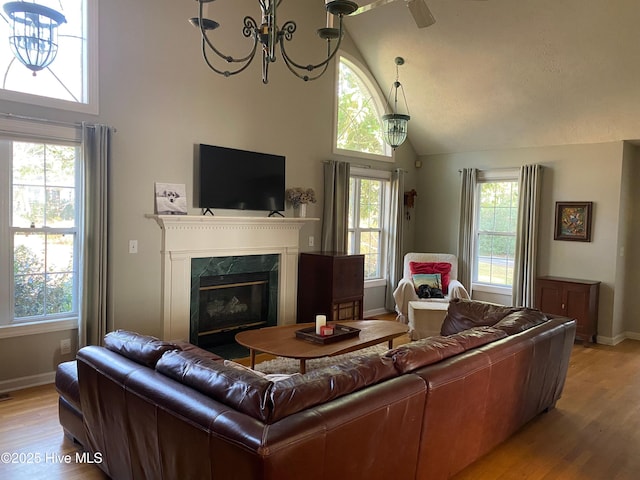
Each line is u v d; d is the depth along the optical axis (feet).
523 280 19.66
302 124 18.07
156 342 7.36
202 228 14.87
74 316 12.83
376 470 6.08
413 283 19.62
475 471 8.63
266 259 16.98
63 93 12.32
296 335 12.46
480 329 9.18
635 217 18.89
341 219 19.35
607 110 16.74
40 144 12.01
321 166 18.92
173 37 14.14
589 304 17.44
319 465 5.20
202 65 14.87
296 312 18.12
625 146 17.67
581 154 18.49
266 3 8.32
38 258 12.22
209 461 5.24
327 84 18.90
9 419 10.19
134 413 6.48
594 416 11.10
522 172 19.56
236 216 16.07
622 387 13.12
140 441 6.50
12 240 11.77
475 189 21.57
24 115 11.50
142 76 13.52
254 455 4.66
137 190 13.60
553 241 19.30
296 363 14.38
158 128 13.94
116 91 13.01
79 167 12.64
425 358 7.19
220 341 16.07
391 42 18.53
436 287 19.53
